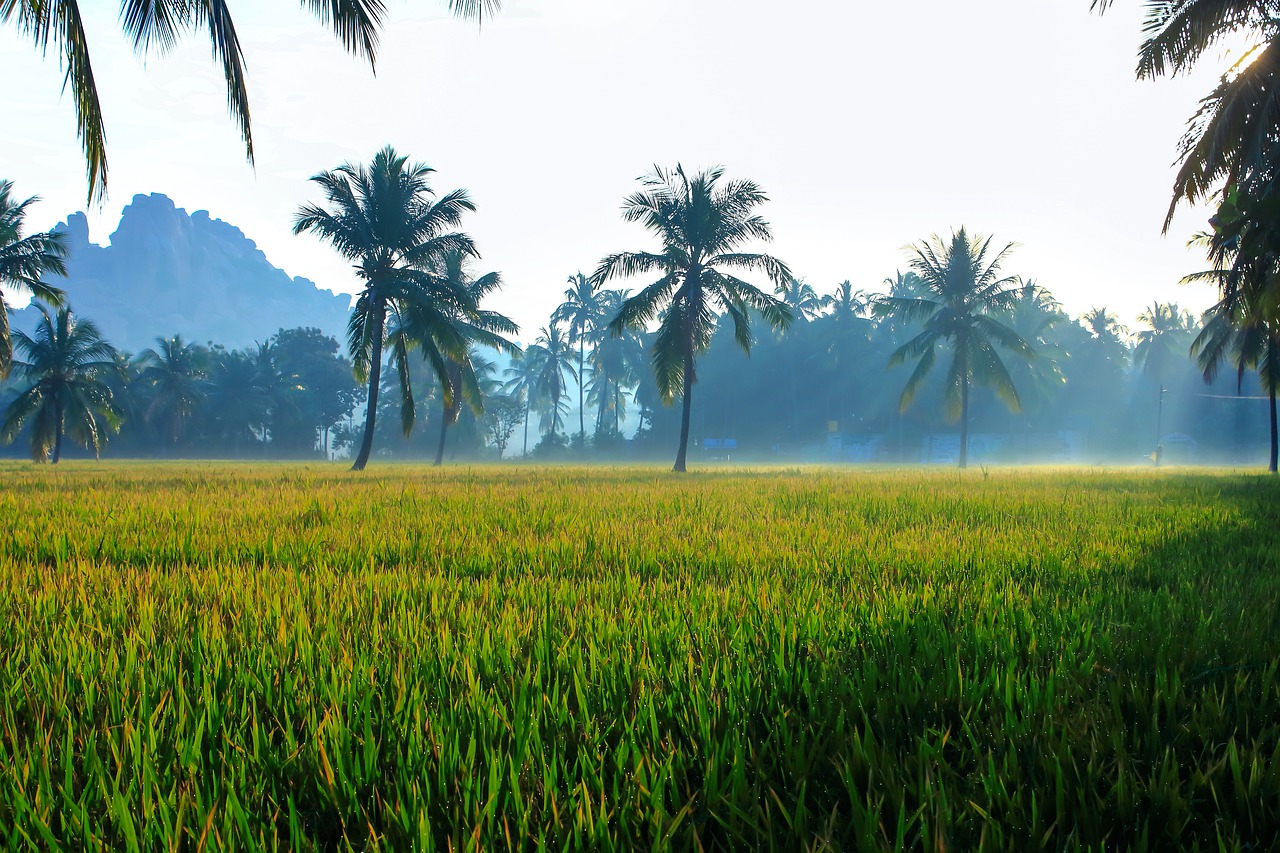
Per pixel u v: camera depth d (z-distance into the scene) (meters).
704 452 72.06
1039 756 1.81
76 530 6.35
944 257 35.59
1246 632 2.89
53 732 2.03
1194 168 12.74
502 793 1.65
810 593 3.68
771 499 10.28
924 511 8.52
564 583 4.11
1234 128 11.98
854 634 2.94
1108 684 2.38
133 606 3.54
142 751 1.82
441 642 2.79
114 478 17.58
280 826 1.63
